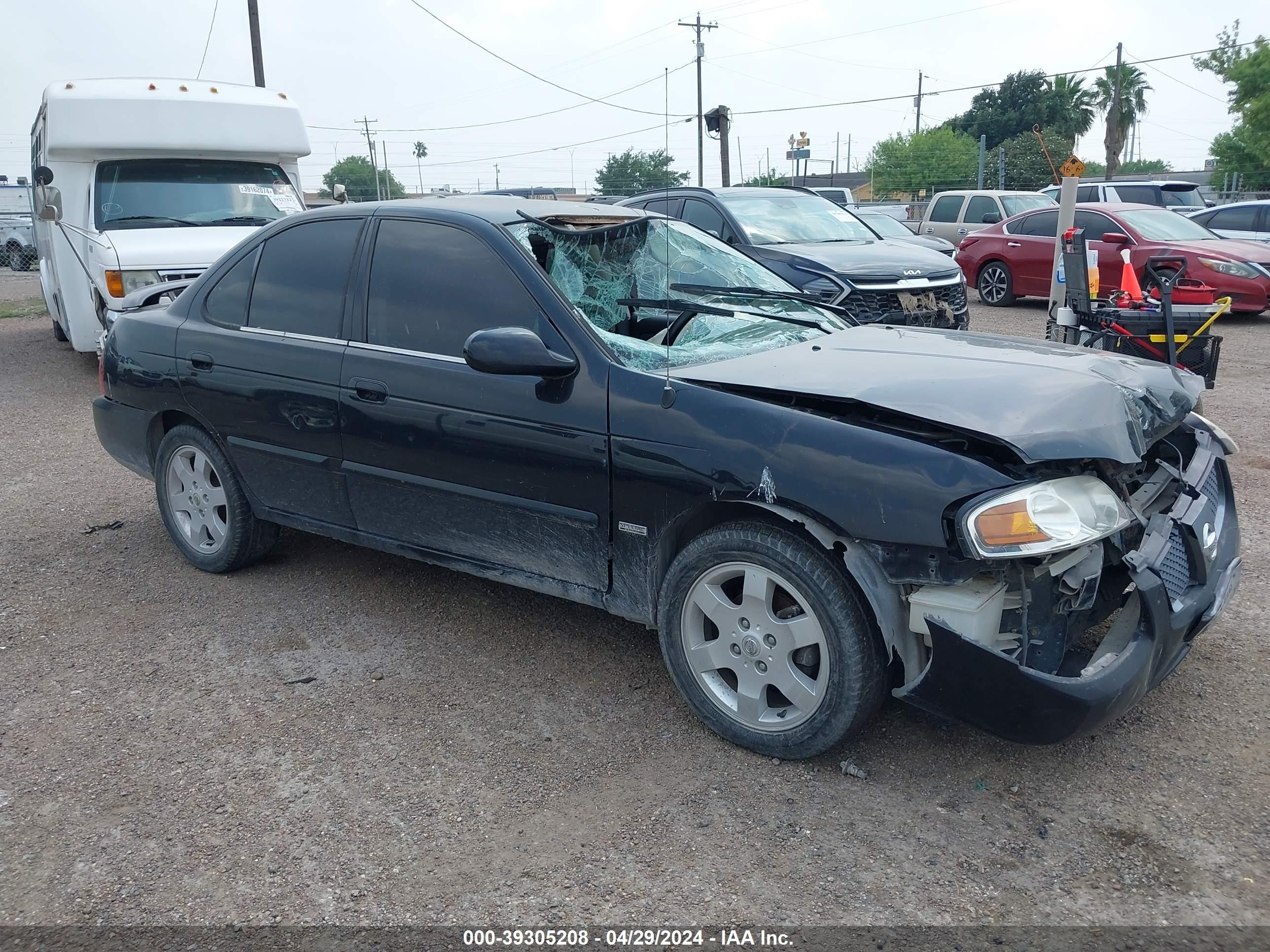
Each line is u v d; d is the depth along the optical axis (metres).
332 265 4.06
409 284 3.80
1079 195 17.94
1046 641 2.77
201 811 2.94
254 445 4.30
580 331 3.37
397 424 3.75
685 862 2.69
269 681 3.73
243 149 9.67
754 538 3.01
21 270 28.33
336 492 4.09
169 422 4.85
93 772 3.14
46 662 3.90
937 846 2.73
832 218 10.52
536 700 3.57
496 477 3.54
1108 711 2.74
